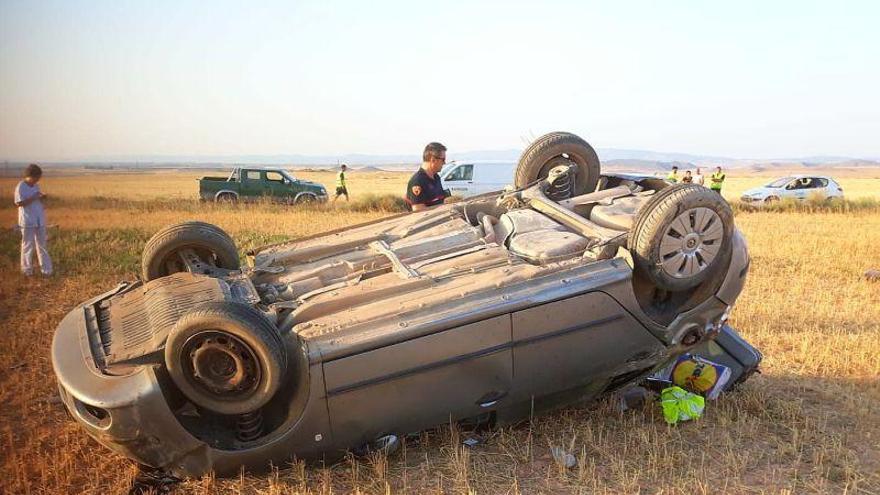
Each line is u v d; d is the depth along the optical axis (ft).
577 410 18.85
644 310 17.58
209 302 13.88
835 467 16.30
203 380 13.78
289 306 15.67
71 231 53.78
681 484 15.28
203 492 14.61
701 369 19.89
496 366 15.48
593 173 21.80
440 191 24.84
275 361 13.62
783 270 41.16
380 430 15.19
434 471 15.89
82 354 14.83
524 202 20.36
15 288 33.88
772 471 16.07
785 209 89.25
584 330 16.12
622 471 15.64
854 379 22.17
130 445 13.93
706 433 18.06
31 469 15.53
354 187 183.93
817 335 26.86
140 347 14.66
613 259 16.49
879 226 66.03
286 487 14.96
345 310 15.23
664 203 16.08
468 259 17.07
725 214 16.56
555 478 15.62
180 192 122.42
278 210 79.25
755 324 28.43
